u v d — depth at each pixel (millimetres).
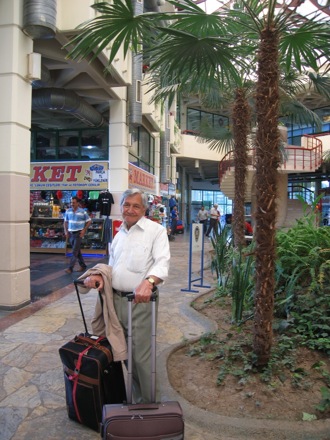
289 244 4695
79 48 3566
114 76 7965
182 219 27469
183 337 4145
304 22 3361
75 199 8047
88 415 2348
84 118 9352
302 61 4535
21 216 5184
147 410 1982
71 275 7750
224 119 26281
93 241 10695
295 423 2475
